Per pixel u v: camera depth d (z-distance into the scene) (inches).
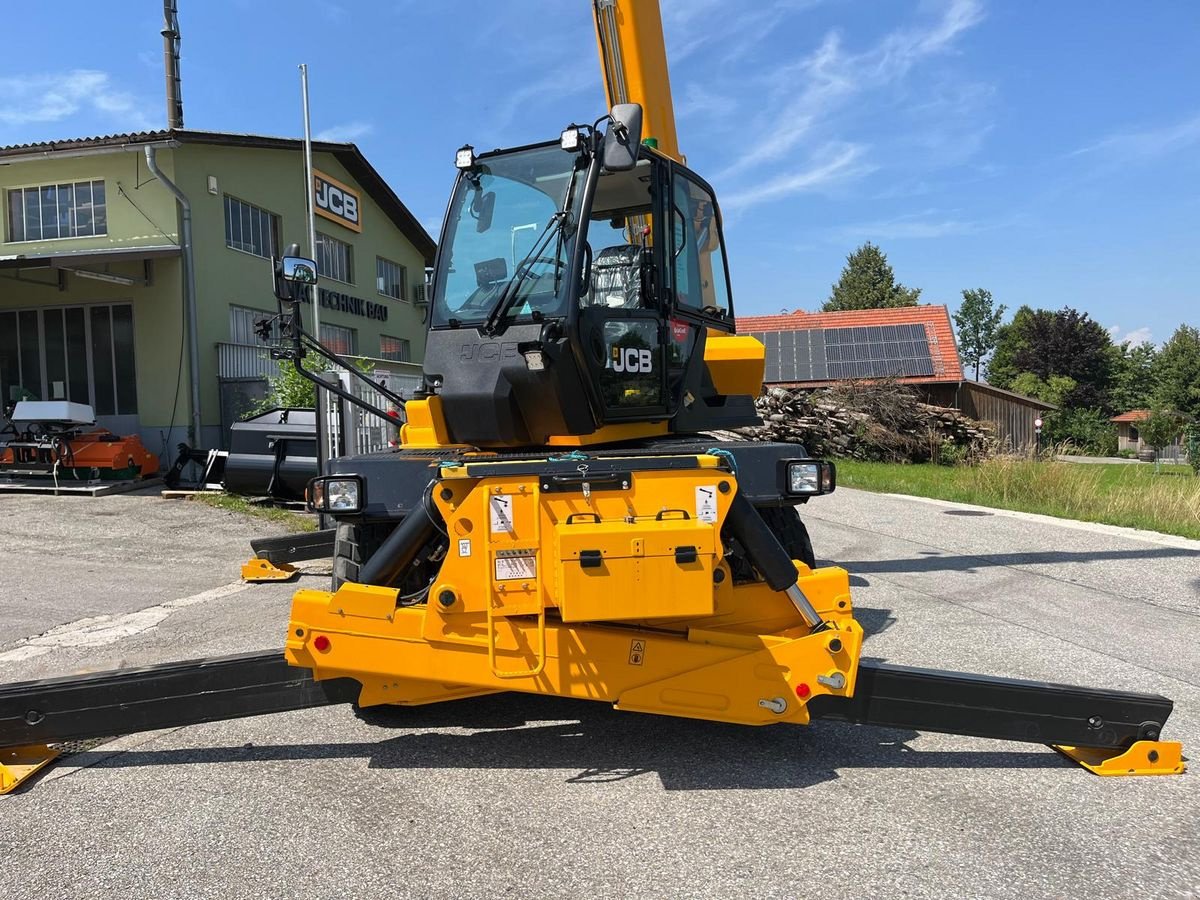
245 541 368.5
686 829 118.3
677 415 179.3
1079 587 273.1
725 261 213.0
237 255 651.5
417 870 108.0
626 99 257.4
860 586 276.1
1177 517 422.6
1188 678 183.2
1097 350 2554.1
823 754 145.1
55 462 497.0
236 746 150.6
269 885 105.0
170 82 803.4
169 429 598.9
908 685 131.0
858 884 104.0
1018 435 1090.1
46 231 618.5
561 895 102.1
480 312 155.6
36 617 245.8
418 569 149.3
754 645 129.0
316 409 394.6
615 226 181.8
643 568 118.9
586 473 124.0
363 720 162.7
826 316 1256.2
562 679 127.3
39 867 109.7
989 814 122.5
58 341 617.3
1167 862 109.3
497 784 133.7
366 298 901.2
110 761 144.5
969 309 3452.3
